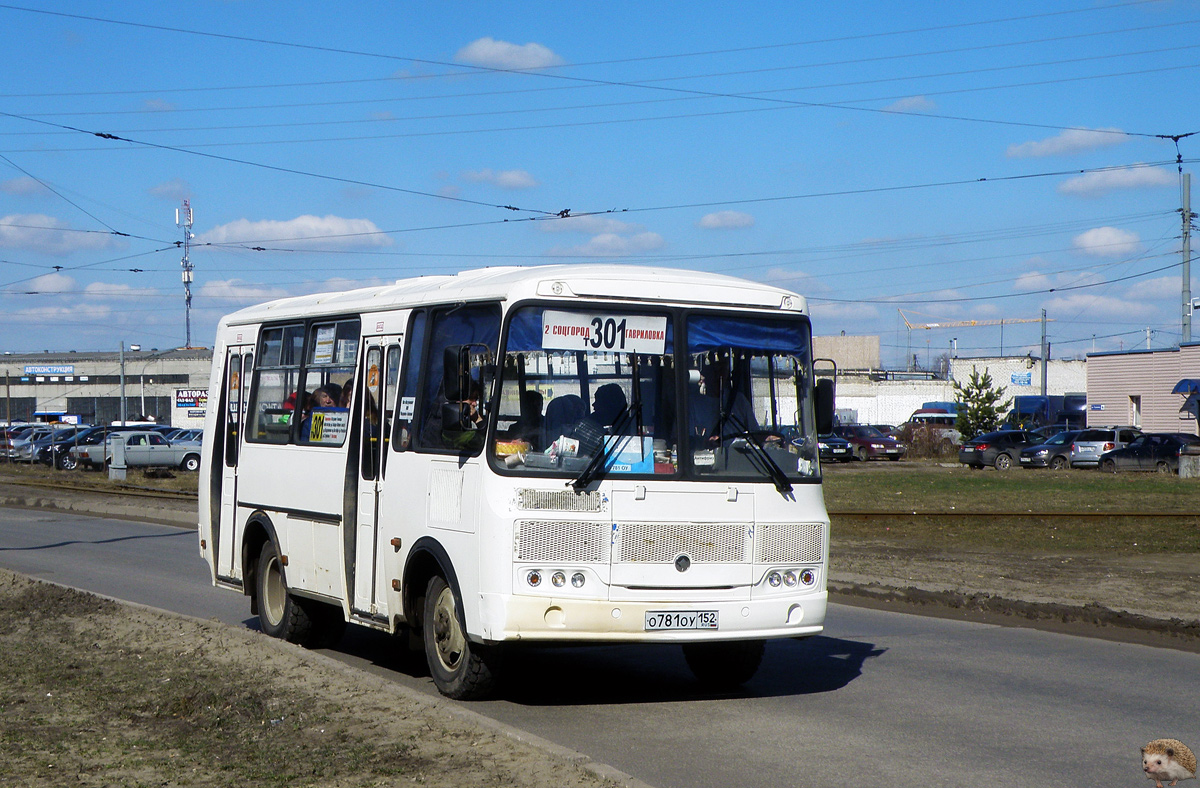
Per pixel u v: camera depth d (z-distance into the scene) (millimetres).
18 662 9453
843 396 90812
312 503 10500
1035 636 11844
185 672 8883
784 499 8516
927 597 14188
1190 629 11734
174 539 21984
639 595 8039
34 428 55656
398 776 6070
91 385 98438
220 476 12469
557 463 8016
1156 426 53906
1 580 14211
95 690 8383
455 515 8352
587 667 10133
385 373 9633
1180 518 23391
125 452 46281
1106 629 12266
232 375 12453
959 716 8141
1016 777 6547
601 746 7242
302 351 11055
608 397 8211
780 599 8398
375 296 10109
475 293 8539
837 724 7879
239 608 13445
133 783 6070
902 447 58906
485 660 8328
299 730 7094
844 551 18766
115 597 14125
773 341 8758
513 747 6547
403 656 10734
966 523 22844
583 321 8250
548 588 7898
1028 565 16906
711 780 6469
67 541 21516
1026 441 48750
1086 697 8812
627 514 8062
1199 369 51156
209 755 6605
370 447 9680
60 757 6590
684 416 8320
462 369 7961
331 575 10172
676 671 9945
